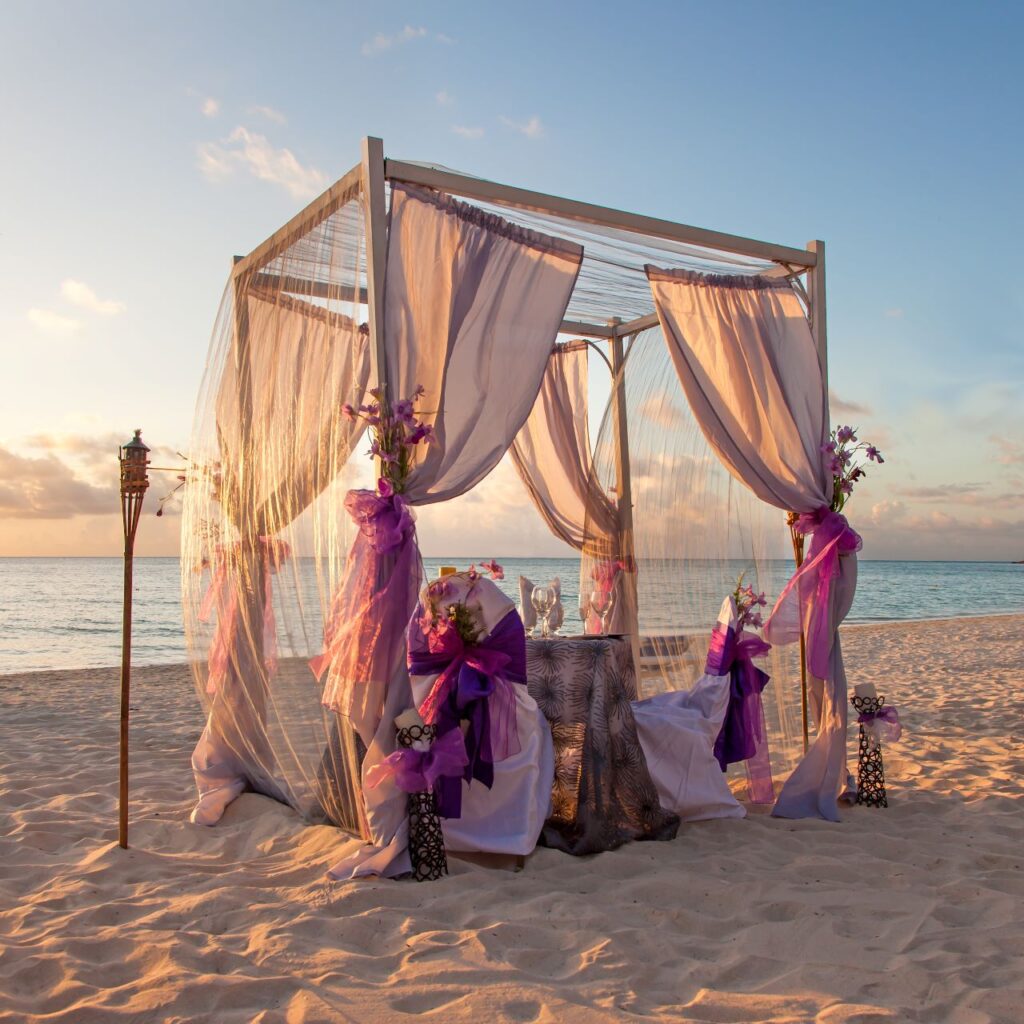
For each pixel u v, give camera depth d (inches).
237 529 174.4
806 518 191.0
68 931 113.4
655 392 218.2
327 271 155.6
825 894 127.6
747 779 186.7
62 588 1387.8
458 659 140.0
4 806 178.1
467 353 151.6
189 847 154.2
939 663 471.5
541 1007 92.0
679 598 205.5
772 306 190.7
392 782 137.0
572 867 140.1
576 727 153.7
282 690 157.2
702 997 94.7
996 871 138.4
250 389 177.9
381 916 116.7
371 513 137.7
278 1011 91.7
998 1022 89.4
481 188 154.3
